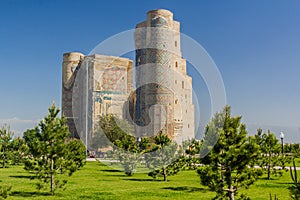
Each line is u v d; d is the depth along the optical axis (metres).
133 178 23.42
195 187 18.81
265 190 17.42
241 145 12.11
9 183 20.77
